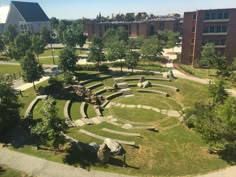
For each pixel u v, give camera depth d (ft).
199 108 106.73
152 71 191.72
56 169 70.90
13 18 404.98
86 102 135.03
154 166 74.28
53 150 80.07
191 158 79.10
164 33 328.90
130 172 70.59
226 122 77.20
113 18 418.72
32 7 429.79
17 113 96.02
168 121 114.11
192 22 209.67
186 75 181.37
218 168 73.56
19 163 73.56
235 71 179.32
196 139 92.68
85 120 109.70
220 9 195.21
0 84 91.25
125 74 183.73
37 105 120.67
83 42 291.99
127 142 86.53
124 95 150.41
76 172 69.77
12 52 223.30
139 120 116.47
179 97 144.25
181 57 223.51
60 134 77.51
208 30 204.54
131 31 360.48
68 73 160.45
